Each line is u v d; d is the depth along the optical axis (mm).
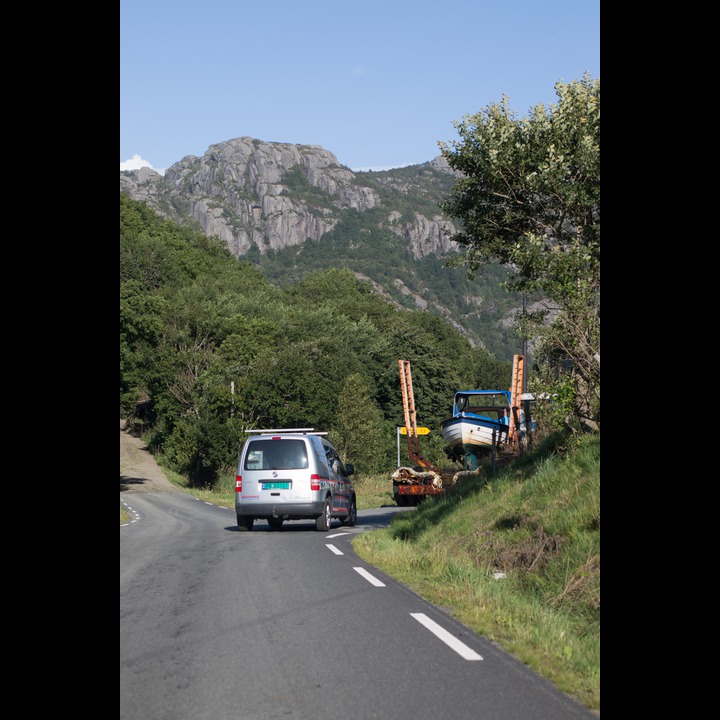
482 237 17172
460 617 8117
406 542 15211
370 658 6480
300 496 18922
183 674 6031
